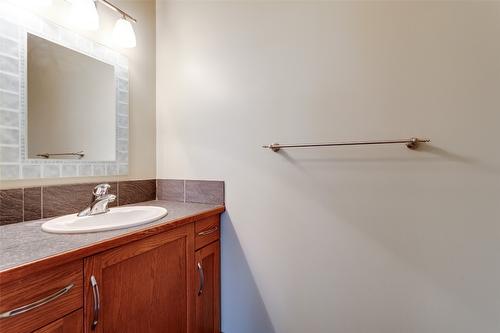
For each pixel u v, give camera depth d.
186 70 1.69
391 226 1.22
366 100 1.25
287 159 1.42
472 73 1.09
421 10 1.16
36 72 1.16
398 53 1.20
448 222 1.13
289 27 1.41
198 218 1.35
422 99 1.16
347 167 1.29
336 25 1.31
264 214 1.48
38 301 0.71
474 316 1.11
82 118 1.35
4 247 0.80
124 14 1.48
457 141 1.11
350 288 1.30
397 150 1.20
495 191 1.07
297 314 1.41
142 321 1.05
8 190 1.06
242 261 1.53
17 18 1.09
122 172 1.57
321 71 1.34
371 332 1.26
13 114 1.08
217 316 1.55
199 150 1.65
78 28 1.33
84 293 0.83
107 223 1.28
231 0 1.55
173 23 1.73
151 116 1.76
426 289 1.17
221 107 1.58
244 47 1.52
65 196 1.25
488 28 1.07
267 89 1.46
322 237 1.35
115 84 1.52
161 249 1.14
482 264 1.09
